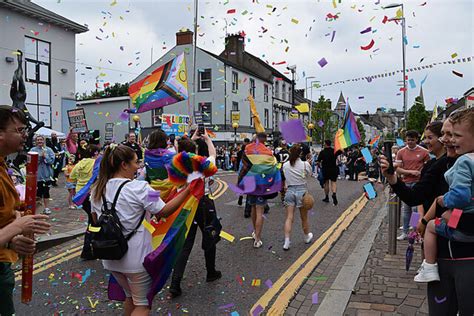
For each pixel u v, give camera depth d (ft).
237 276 16.60
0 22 61.57
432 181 9.90
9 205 8.02
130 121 102.42
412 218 15.02
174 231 10.18
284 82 136.77
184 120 73.61
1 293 8.30
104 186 9.84
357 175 63.67
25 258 8.26
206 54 98.84
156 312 13.24
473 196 7.50
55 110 71.72
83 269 17.49
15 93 51.39
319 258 18.98
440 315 8.18
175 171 11.23
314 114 101.30
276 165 20.84
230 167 81.92
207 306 13.69
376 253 19.16
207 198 15.53
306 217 21.91
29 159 8.07
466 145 7.68
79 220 26.68
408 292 13.94
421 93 93.35
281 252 20.12
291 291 14.85
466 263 7.71
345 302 13.29
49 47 70.44
